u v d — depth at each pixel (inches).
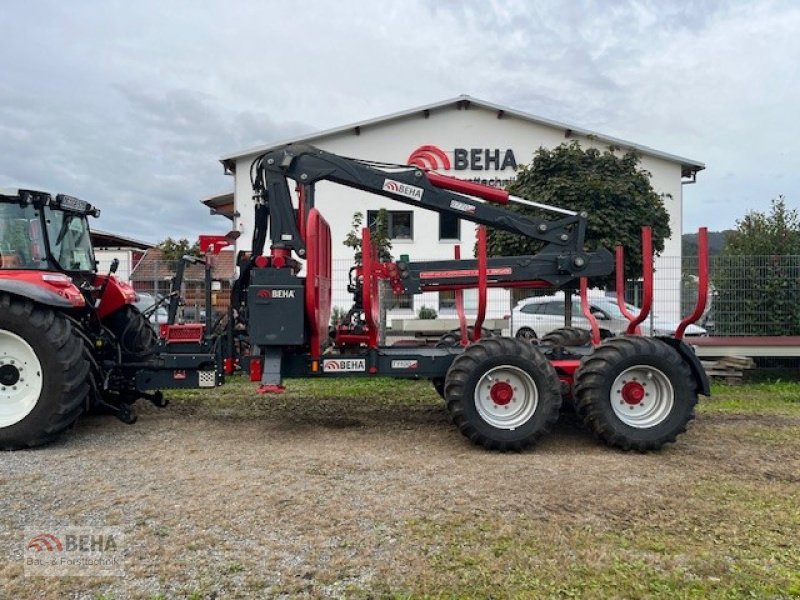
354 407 293.1
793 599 115.3
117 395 254.1
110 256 714.2
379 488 169.9
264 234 251.3
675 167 832.3
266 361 224.5
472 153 869.2
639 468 195.2
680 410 217.2
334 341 255.0
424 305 451.5
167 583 117.6
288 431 241.3
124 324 268.1
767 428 253.0
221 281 275.9
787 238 464.1
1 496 161.3
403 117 863.7
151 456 200.8
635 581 120.3
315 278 223.8
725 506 160.9
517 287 273.6
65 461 194.4
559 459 205.6
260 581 118.5
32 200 229.9
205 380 236.2
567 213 259.9
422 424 257.1
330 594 114.3
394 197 250.5
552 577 121.4
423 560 127.5
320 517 148.8
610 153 411.5
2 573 120.5
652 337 228.7
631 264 400.2
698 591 117.0
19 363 213.9
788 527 147.9
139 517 147.9
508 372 218.4
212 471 184.1
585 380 219.1
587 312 258.1
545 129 869.2
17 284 209.9
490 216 255.8
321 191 840.9
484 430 212.5
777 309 440.8
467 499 162.4
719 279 446.3
